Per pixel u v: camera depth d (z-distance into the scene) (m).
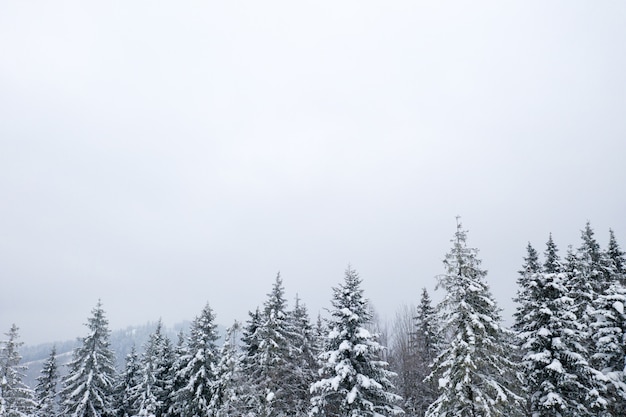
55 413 44.41
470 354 20.08
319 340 37.47
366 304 26.67
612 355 22.09
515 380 21.84
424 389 36.69
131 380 44.50
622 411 21.97
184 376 38.41
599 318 23.23
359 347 24.39
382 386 25.08
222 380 29.84
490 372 21.34
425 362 36.75
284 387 30.12
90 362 39.28
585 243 31.19
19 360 36.69
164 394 41.69
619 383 20.91
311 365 35.44
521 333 23.80
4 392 35.34
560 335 22.38
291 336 32.31
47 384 45.66
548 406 21.62
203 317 39.06
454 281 21.77
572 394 22.08
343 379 24.45
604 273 29.95
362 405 24.41
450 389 20.53
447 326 21.23
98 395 38.31
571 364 21.86
